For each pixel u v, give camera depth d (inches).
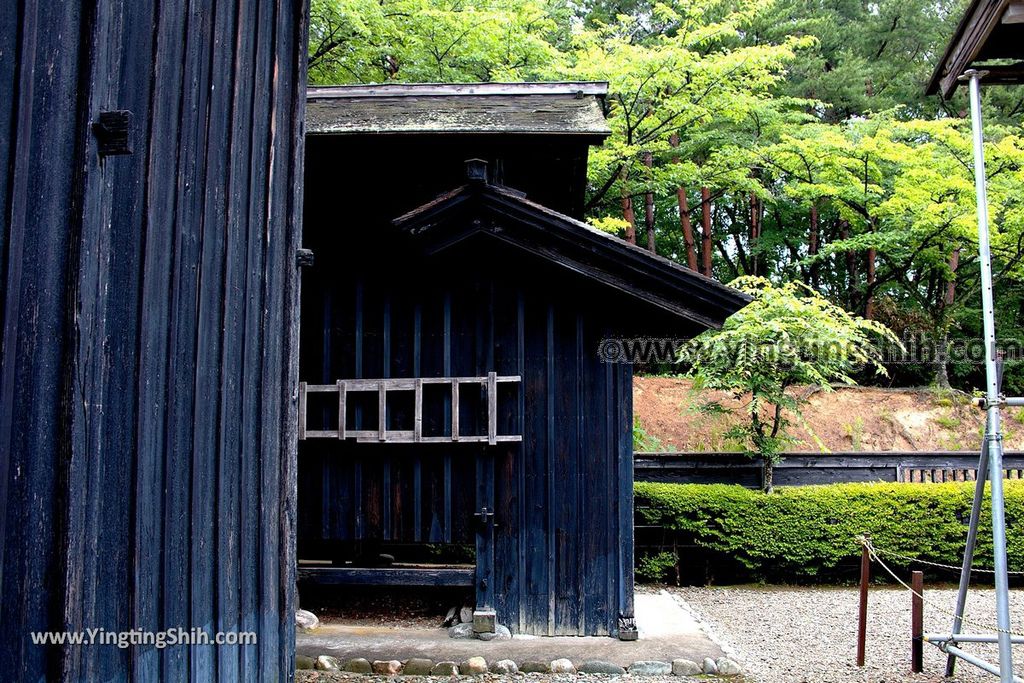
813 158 577.6
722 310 250.8
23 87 86.0
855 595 373.7
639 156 590.6
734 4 680.4
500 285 268.4
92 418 96.5
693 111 526.9
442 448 263.6
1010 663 171.9
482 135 282.2
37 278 87.8
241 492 146.7
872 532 393.1
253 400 153.0
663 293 254.2
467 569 268.8
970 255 596.7
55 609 90.7
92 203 95.0
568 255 258.1
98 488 99.0
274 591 162.6
